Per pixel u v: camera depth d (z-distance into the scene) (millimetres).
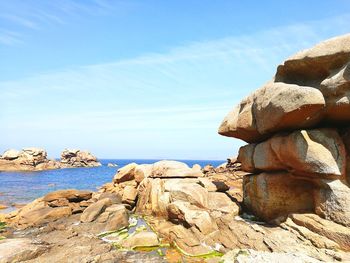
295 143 13711
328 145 13320
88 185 53219
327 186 13086
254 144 18188
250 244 13602
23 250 13602
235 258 11883
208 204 18469
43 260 13234
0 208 29047
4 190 44500
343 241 11719
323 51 13320
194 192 19109
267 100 14773
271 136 16234
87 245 15430
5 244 14523
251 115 16812
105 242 16109
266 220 15883
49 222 20312
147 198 23750
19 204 31109
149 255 14258
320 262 10766
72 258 13438
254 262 10938
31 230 18969
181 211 17297
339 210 12531
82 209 22719
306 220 13430
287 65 14984
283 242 12875
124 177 30406
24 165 99188
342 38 12938
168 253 14578
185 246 14938
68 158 127000
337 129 14469
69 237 16953
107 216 19328
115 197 25938
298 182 15195
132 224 19906
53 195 23812
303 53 14211
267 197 15953
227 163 46062
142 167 28672
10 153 101188
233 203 18281
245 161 18797
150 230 18500
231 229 15164
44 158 110125
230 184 34594
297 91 12773
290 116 13328
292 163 14250
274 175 15938
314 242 12297
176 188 20062
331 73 13359
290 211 15109
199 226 15617
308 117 13430
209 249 14453
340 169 12953
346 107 12586
